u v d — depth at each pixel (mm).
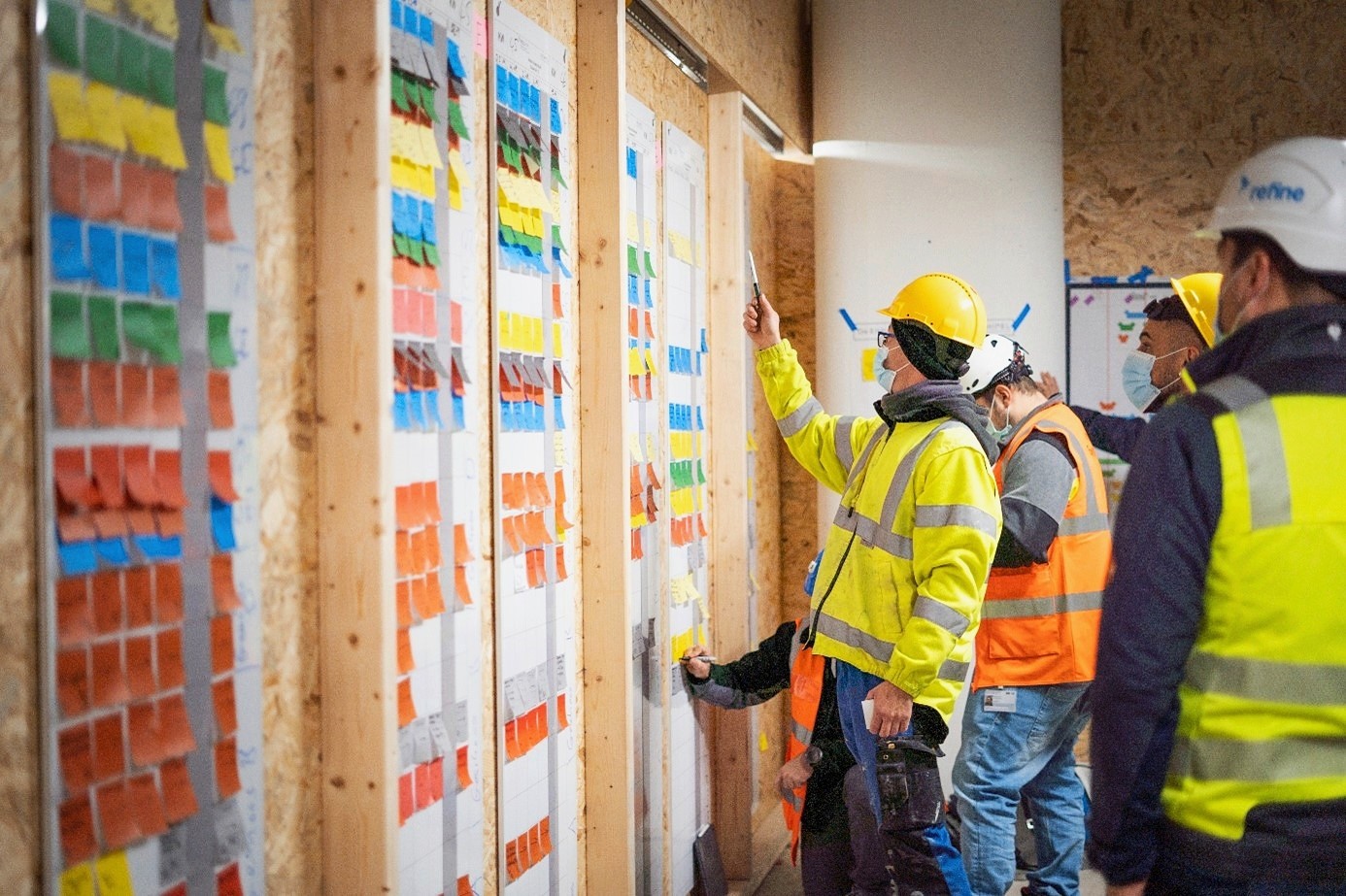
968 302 2486
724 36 3283
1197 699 1384
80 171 1150
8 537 1079
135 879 1213
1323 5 4496
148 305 1237
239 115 1380
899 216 4070
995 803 2934
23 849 1093
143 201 1231
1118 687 1353
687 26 2902
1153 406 3504
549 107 2215
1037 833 3076
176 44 1281
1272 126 4531
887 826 2293
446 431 1785
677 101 3107
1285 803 1321
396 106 1647
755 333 2969
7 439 1078
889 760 2303
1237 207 1463
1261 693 1338
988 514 2324
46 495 1107
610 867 2371
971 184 4031
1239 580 1348
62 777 1124
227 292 1361
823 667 2518
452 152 1814
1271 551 1331
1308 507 1324
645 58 2809
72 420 1140
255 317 1408
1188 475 1359
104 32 1182
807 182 4484
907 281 4070
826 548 2607
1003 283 4020
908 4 4066
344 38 1491
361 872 1514
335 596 1516
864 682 2402
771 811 3910
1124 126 4625
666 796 2883
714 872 3168
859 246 4098
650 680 2764
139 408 1226
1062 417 3066
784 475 4398
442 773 1770
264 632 1423
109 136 1186
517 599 2037
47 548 1106
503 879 1963
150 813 1231
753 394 3869
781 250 4504
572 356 2330
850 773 2420
